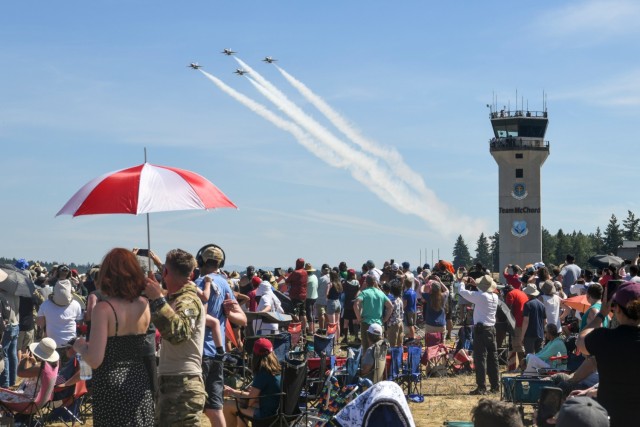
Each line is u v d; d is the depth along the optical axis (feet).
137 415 20.51
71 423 40.40
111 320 20.31
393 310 59.16
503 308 58.08
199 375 23.41
